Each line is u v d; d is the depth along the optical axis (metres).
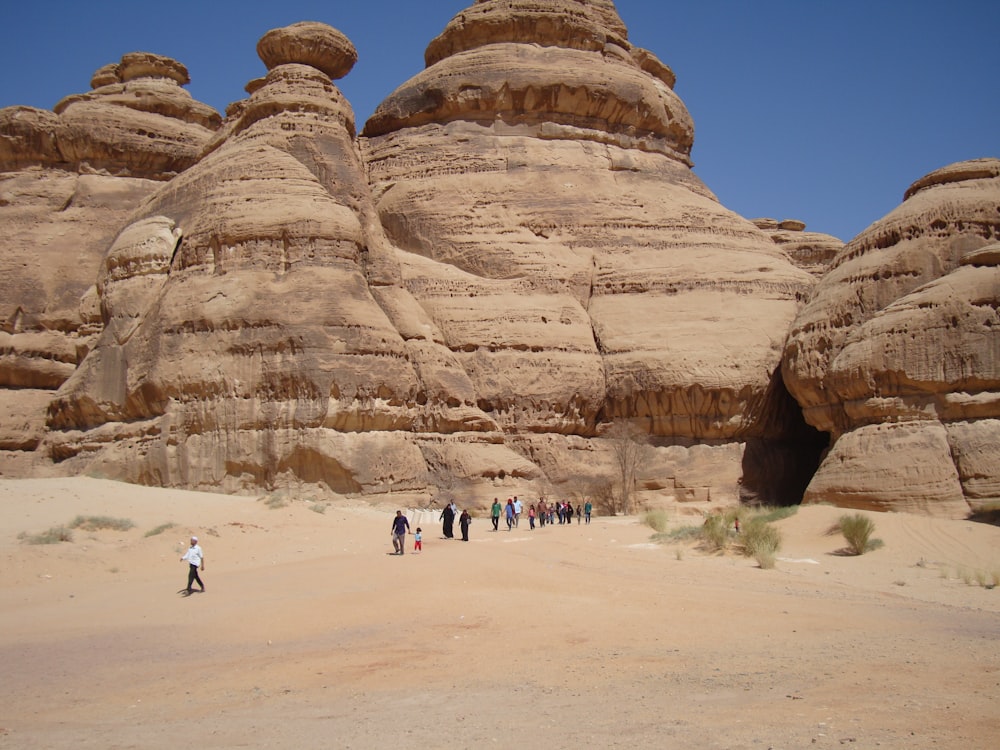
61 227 45.41
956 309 29.94
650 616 14.21
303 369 33.59
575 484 37.16
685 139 51.72
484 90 47.06
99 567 20.16
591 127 48.03
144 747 7.93
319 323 34.47
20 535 22.55
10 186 46.56
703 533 25.52
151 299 38.06
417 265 41.56
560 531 28.80
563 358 38.84
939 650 11.66
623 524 31.53
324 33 43.72
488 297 40.31
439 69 48.50
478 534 27.86
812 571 21.28
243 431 33.56
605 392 39.47
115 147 48.12
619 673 10.57
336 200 38.62
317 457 33.00
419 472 34.72
